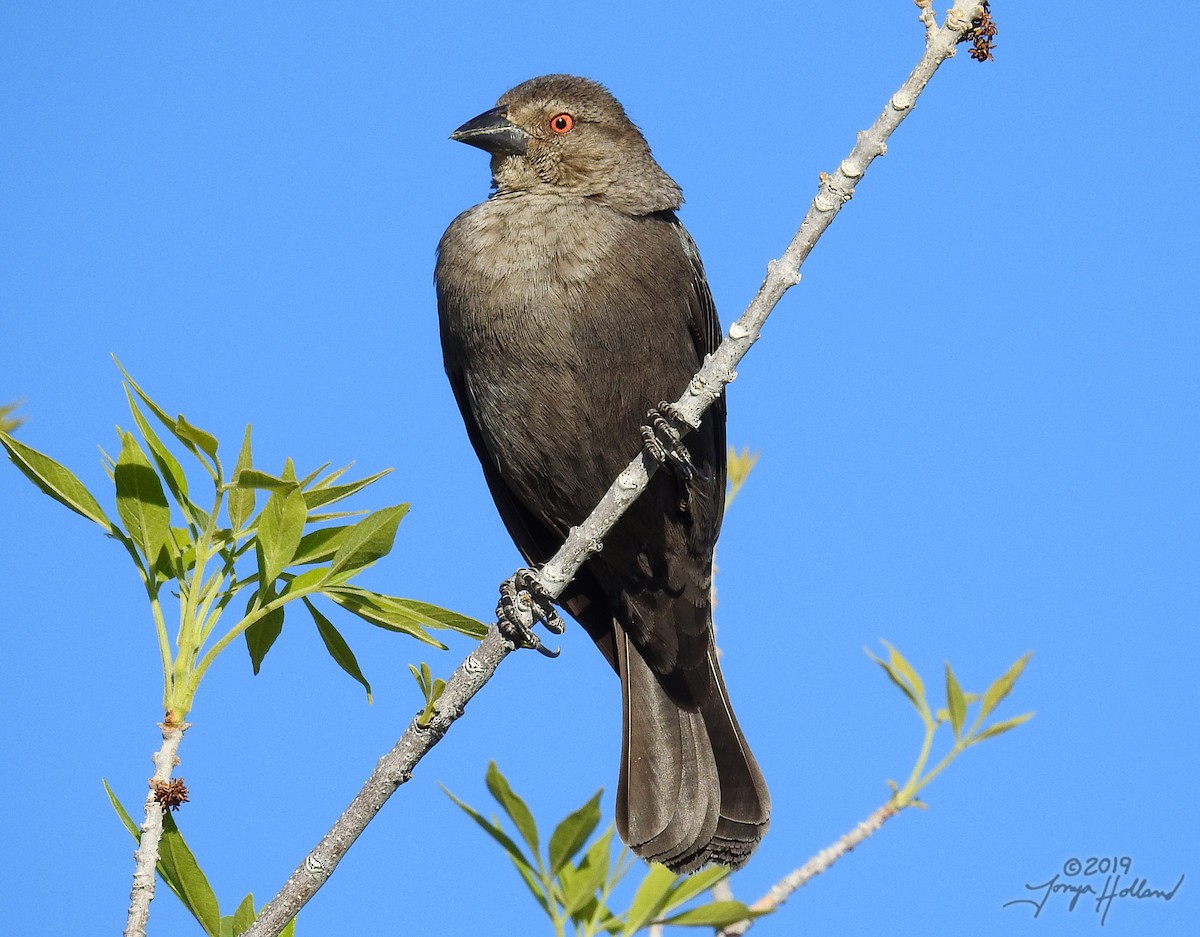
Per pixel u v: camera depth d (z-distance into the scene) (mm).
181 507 6516
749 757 10375
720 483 10719
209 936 6004
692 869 10117
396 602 6707
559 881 7383
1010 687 8406
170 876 5969
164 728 5938
